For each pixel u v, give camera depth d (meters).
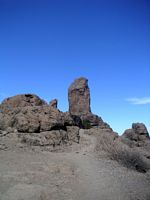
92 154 24.67
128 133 39.75
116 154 25.45
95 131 29.83
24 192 16.27
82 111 40.50
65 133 26.59
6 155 20.61
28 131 25.34
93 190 17.86
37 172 18.80
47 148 23.70
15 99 30.12
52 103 36.66
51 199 16.05
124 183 19.95
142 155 29.25
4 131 25.31
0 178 17.28
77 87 41.09
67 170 19.94
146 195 19.00
